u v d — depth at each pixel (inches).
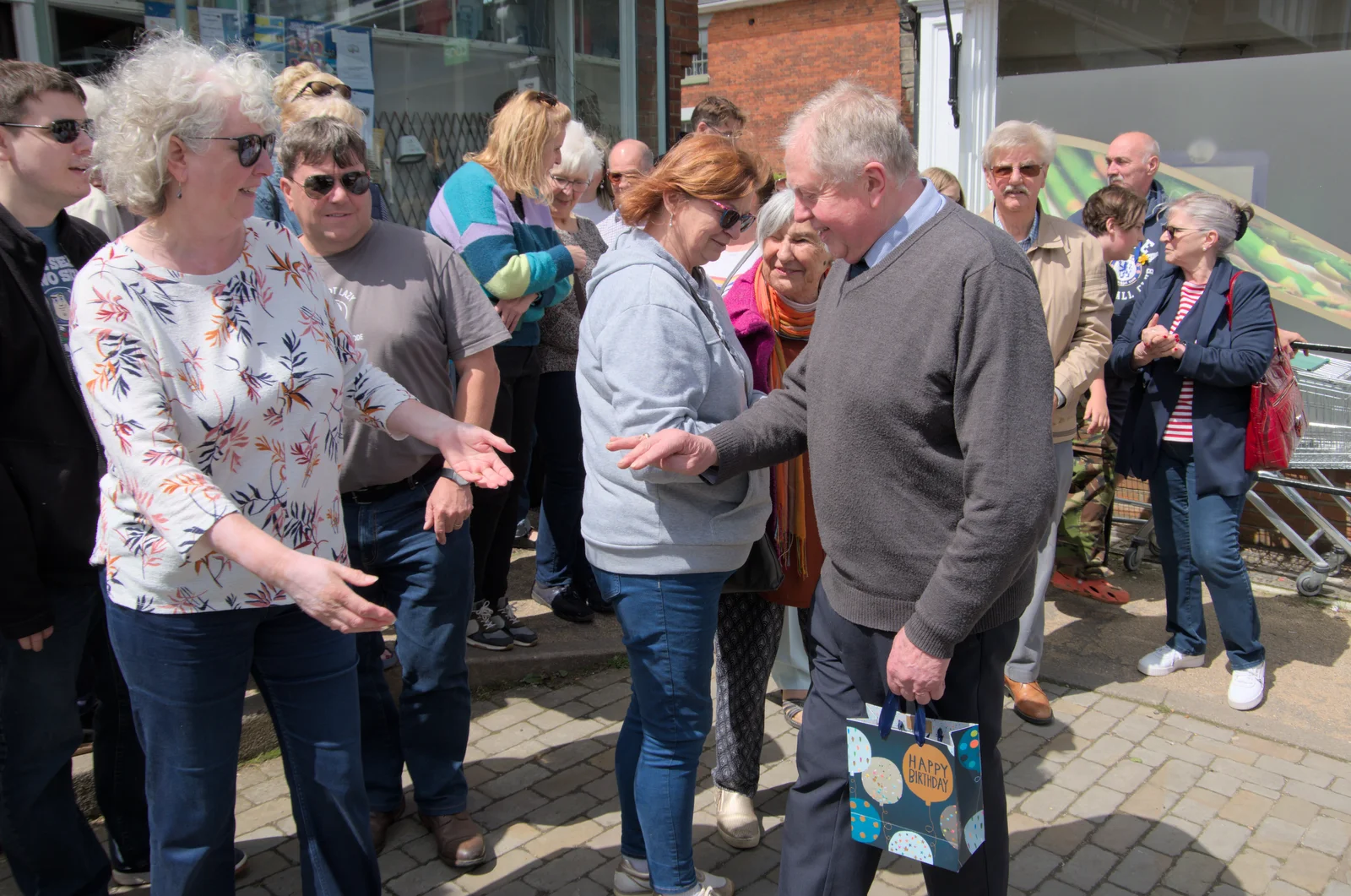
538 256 131.9
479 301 109.3
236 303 76.2
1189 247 155.6
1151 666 165.9
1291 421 151.9
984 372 75.3
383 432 103.3
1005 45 244.1
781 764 135.0
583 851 116.3
